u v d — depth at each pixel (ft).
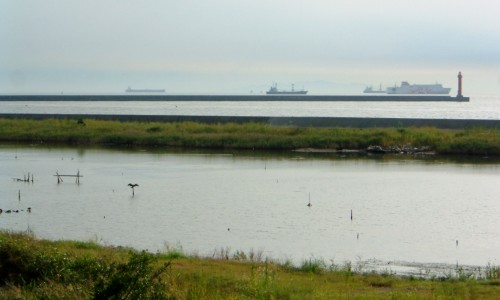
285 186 143.02
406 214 111.75
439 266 77.51
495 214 111.34
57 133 253.44
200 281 58.34
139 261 48.67
